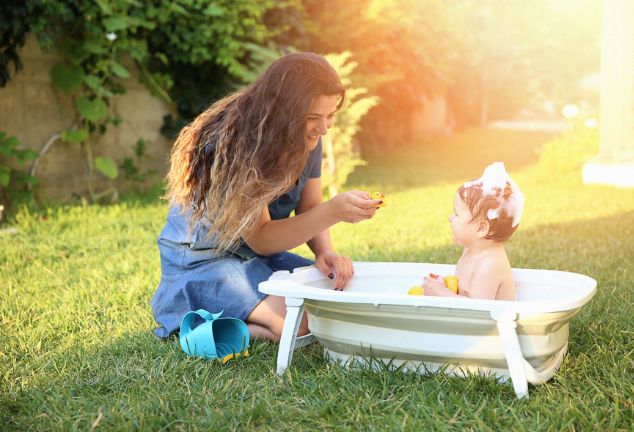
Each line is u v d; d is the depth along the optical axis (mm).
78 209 5840
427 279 2439
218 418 1961
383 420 1937
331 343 2344
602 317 2783
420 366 2234
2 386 2260
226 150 2344
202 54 6891
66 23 6090
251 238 2520
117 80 6684
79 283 3598
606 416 1922
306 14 8914
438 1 12133
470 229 2387
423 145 14141
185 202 2564
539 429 1843
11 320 2998
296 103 2229
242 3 7043
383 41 10445
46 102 6066
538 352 2100
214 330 2633
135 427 1933
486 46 22094
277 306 2566
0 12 5312
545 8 24953
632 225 5203
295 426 1932
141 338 2686
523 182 8336
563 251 4219
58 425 1950
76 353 2545
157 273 3748
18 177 5777
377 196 2338
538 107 31406
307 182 2965
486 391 2115
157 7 6609
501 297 2395
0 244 4539
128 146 6914
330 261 2686
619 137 8094
